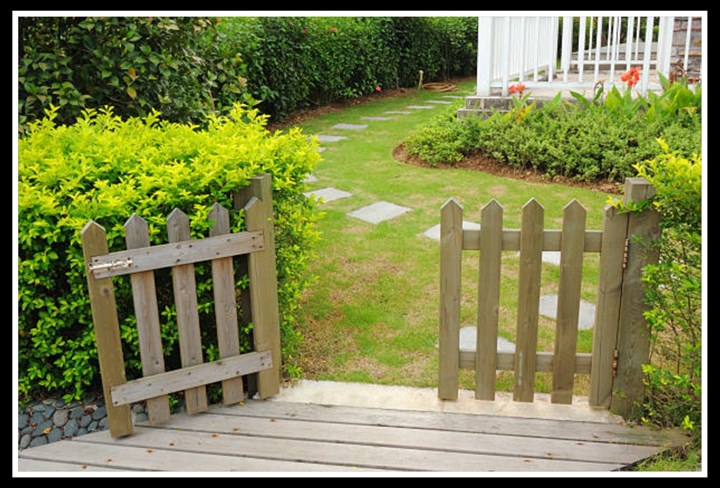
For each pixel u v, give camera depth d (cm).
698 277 272
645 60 711
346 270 445
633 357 288
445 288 293
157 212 290
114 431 281
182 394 315
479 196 571
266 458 265
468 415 294
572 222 280
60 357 310
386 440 275
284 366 329
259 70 910
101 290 268
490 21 739
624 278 281
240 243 291
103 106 423
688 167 257
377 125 927
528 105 736
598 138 600
